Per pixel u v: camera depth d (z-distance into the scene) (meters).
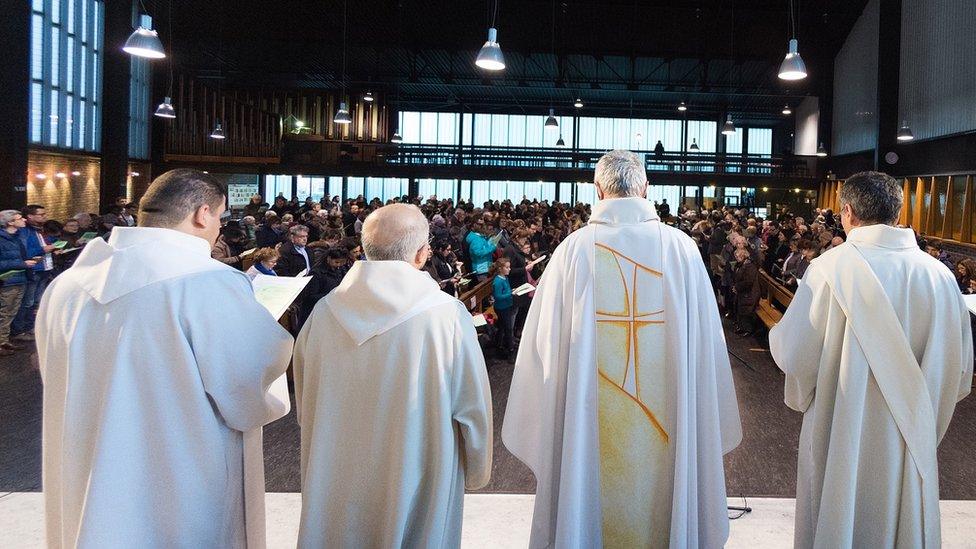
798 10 21.92
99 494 1.82
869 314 2.18
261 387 1.96
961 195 16.88
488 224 11.52
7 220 7.16
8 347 7.27
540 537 2.29
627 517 2.26
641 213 2.30
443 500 1.97
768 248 12.60
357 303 1.99
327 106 27.09
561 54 23.55
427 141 31.84
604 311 2.26
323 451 2.00
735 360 7.79
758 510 3.38
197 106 21.89
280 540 3.01
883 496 2.17
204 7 20.17
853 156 22.92
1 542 3.00
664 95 28.31
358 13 21.09
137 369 1.87
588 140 31.78
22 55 12.31
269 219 10.76
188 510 1.89
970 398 6.06
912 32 19.19
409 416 1.94
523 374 2.37
